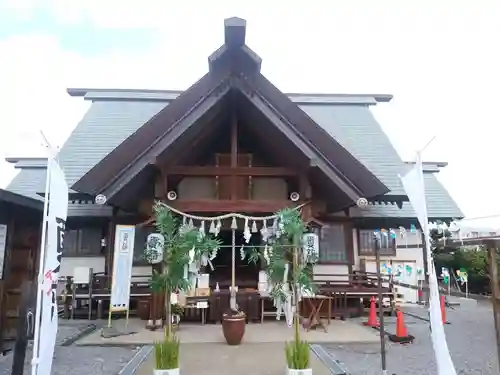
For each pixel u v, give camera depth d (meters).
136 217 11.59
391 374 6.10
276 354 7.05
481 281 17.75
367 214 12.38
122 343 7.89
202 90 9.72
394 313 11.15
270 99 9.84
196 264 7.34
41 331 4.51
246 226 9.22
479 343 8.46
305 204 9.76
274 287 6.61
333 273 11.77
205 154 11.32
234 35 9.30
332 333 8.77
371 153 13.75
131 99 15.43
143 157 9.27
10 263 7.37
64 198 5.02
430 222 13.36
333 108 15.66
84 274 10.69
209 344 7.78
